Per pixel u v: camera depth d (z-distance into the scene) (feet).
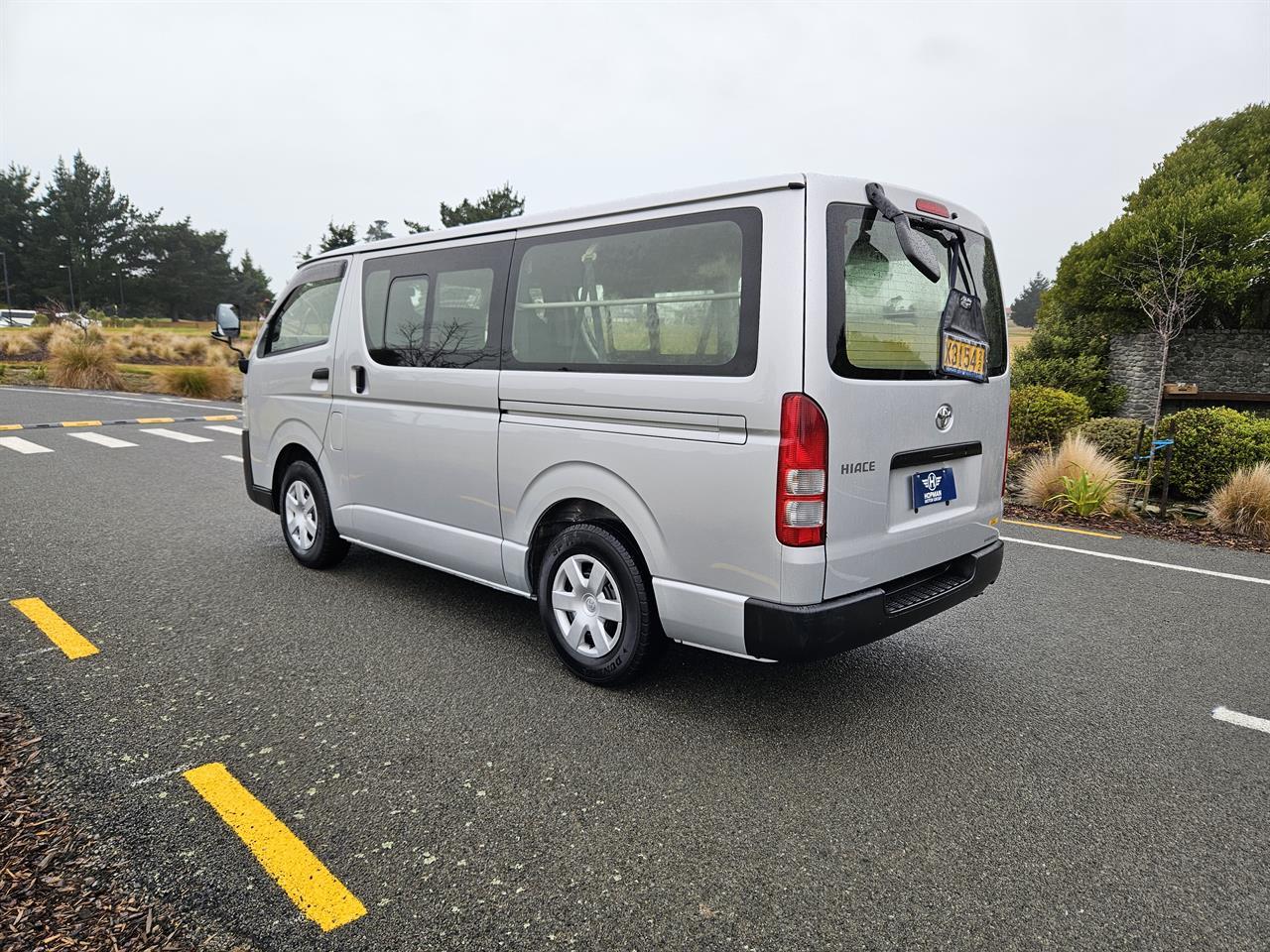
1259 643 14.20
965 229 11.60
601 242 11.03
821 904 7.35
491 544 12.88
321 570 17.16
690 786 9.27
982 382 11.85
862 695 11.81
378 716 10.78
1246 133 56.49
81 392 59.67
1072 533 23.27
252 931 6.82
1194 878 7.84
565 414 11.50
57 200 257.34
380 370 14.47
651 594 10.98
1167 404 52.49
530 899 7.33
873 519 10.03
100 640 13.12
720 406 9.69
